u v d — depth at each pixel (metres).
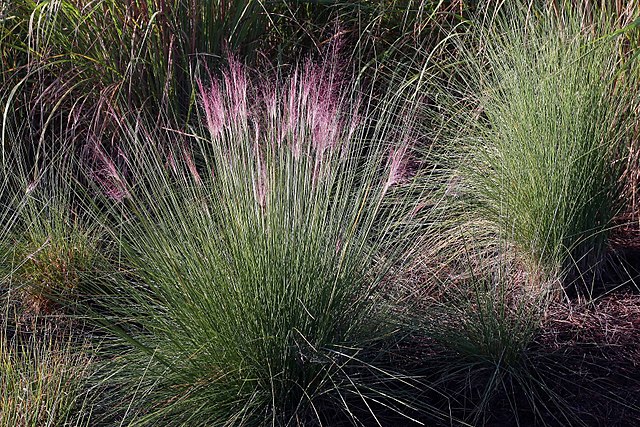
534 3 5.33
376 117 5.54
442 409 3.83
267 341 3.53
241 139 3.59
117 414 3.65
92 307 4.41
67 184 4.95
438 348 4.06
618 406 3.86
